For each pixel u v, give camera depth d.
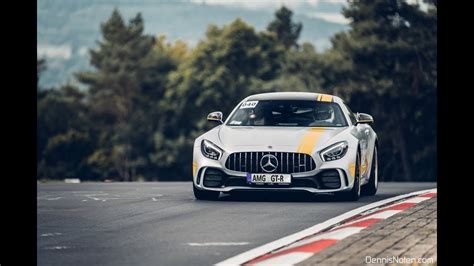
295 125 26.23
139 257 15.09
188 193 28.64
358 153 25.72
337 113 26.83
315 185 24.83
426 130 142.50
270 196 26.88
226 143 25.34
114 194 28.45
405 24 146.00
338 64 147.00
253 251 15.56
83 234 18.12
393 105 143.75
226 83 180.00
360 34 147.75
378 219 19.38
